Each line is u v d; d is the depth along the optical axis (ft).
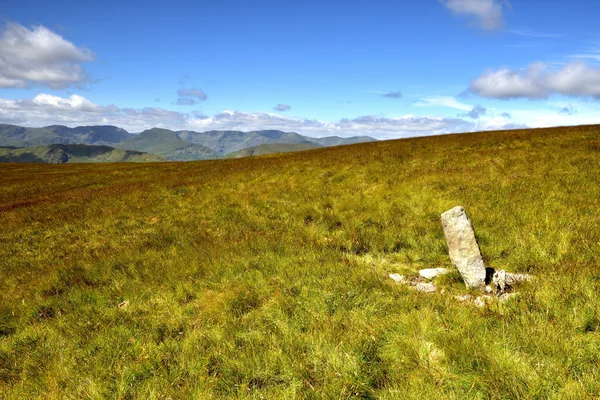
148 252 35.45
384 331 16.71
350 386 13.28
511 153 67.67
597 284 18.42
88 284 29.37
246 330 18.60
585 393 11.15
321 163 81.25
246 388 13.91
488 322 16.71
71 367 16.70
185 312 21.91
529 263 23.95
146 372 16.01
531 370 12.78
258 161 117.60
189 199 61.77
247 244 33.83
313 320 18.21
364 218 39.52
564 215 30.91
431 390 12.64
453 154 77.10
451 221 22.84
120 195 74.79
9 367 17.89
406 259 28.68
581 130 93.97
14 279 33.19
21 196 100.17
